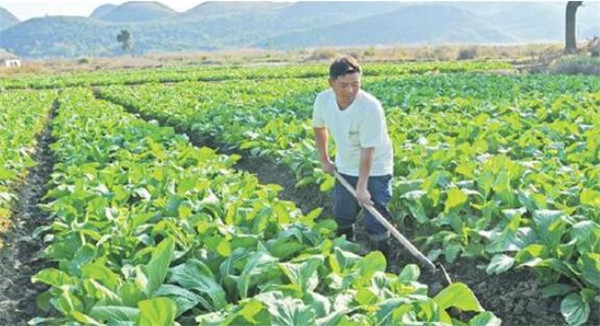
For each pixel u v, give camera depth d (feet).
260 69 150.92
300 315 14.79
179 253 20.08
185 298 17.06
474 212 25.40
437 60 187.52
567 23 161.17
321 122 22.75
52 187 38.73
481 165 28.73
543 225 20.61
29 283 25.07
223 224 22.08
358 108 21.20
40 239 30.01
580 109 42.37
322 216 31.17
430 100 54.60
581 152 30.58
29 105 76.28
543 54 161.27
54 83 132.26
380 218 21.29
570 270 19.69
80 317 15.56
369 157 21.49
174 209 24.54
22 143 47.85
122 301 16.92
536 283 20.77
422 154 31.32
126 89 99.60
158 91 88.48
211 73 140.77
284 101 59.77
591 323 18.95
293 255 20.80
